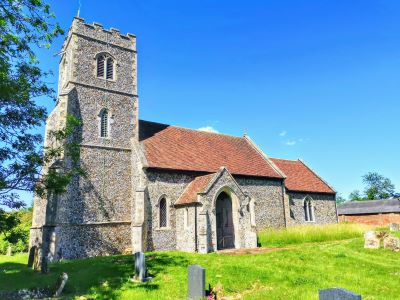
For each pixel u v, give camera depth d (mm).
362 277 13375
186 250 23219
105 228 23391
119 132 26047
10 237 19141
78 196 22672
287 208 31500
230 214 25906
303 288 12016
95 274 15188
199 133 32188
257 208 29453
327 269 14875
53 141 24203
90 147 24234
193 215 23141
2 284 14406
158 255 19594
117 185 24734
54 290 12750
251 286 13008
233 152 32031
